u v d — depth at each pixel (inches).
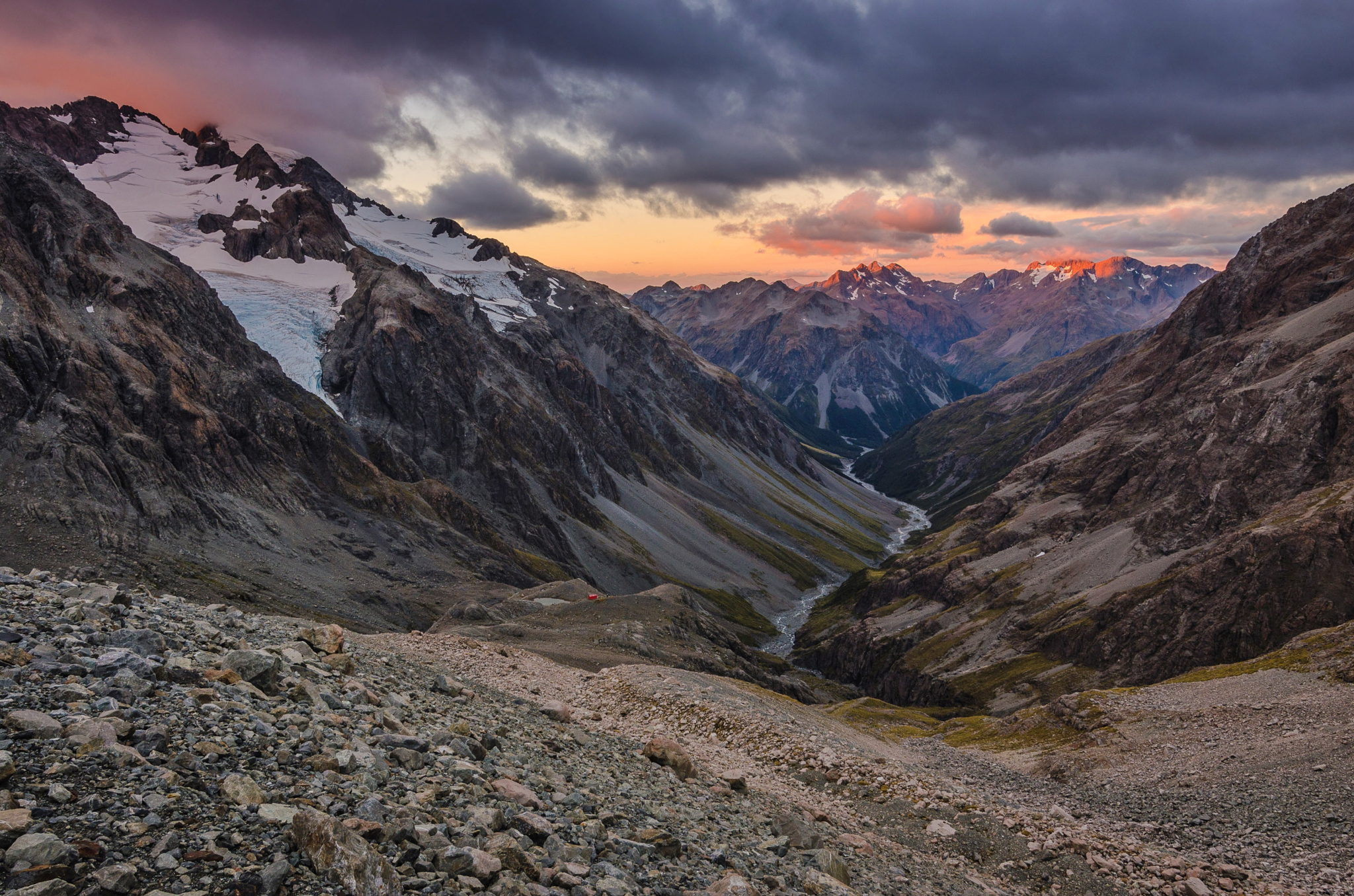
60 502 4722.0
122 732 482.3
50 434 5093.5
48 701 498.6
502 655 1963.6
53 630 637.9
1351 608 5664.4
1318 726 2043.6
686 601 5270.7
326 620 5000.0
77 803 400.5
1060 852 1191.6
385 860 428.8
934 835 1222.3
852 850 981.8
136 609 804.0
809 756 1556.3
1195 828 1576.0
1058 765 2278.5
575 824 631.2
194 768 474.0
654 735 1456.7
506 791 642.8
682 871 611.2
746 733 1662.2
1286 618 5846.5
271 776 502.6
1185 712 2492.6
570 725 1176.8
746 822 904.9
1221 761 1977.1
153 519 5118.1
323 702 690.2
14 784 399.2
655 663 3208.7
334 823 426.3
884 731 4131.4
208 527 5516.7
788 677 5723.4
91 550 4503.0
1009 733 3021.7
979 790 1957.4
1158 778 1977.1
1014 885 1094.4
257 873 390.0
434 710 890.7
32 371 5408.5
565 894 496.4
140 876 362.6
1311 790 1641.2
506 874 479.5
